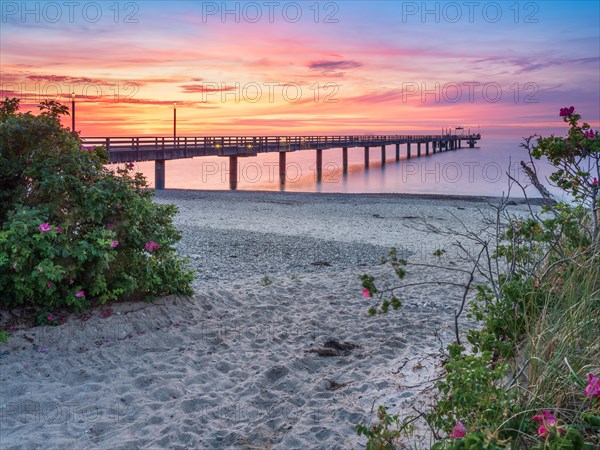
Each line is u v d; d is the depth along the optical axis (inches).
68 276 239.6
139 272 261.3
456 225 696.4
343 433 155.1
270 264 425.4
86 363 208.4
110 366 205.8
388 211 853.8
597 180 194.9
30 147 255.9
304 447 148.5
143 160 1236.5
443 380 178.4
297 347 236.2
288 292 332.5
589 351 128.3
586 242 187.2
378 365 212.5
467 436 98.3
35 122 249.4
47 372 198.1
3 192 248.8
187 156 1385.3
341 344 238.8
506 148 5275.6
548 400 117.5
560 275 179.8
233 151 1581.0
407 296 323.0
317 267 416.2
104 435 155.7
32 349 214.5
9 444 147.6
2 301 233.9
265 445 151.6
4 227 232.4
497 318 168.2
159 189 1240.8
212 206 891.4
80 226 251.4
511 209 873.5
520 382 132.0
